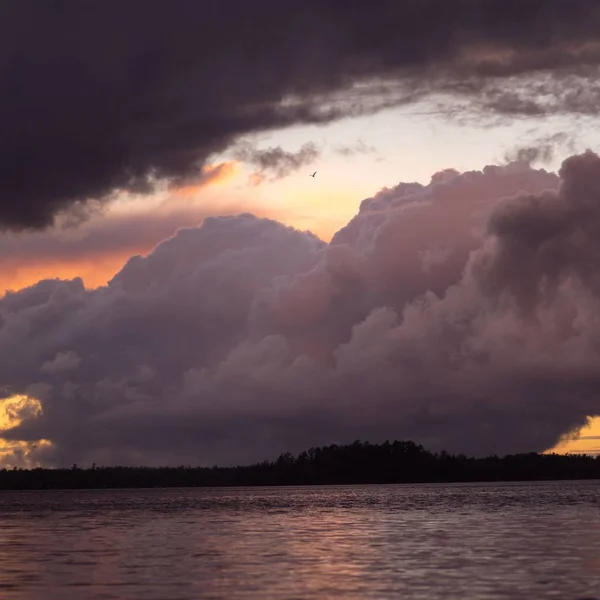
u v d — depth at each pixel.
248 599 65.38
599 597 63.81
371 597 65.19
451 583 71.31
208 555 97.94
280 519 175.00
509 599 63.22
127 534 135.88
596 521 151.38
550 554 92.75
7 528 156.00
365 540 115.88
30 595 68.94
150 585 73.44
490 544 105.88
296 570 81.81
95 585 73.94
